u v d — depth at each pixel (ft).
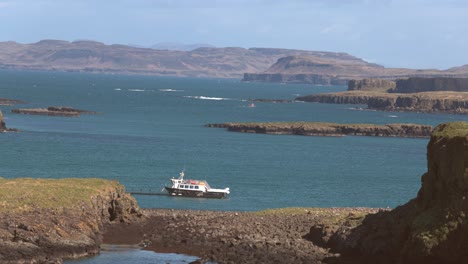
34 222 411.54
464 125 411.54
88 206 466.70
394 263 384.88
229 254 404.36
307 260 392.88
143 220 499.10
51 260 380.17
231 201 650.84
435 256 365.81
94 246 413.18
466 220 363.97
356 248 408.46
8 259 368.27
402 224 401.70
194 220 501.56
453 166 385.91
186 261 400.26
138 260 399.65
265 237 444.55
